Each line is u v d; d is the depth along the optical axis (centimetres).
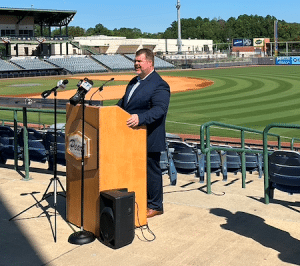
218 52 10244
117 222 414
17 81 4981
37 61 6353
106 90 3697
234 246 419
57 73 6197
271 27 19625
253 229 464
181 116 2331
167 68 7250
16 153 749
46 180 686
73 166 474
